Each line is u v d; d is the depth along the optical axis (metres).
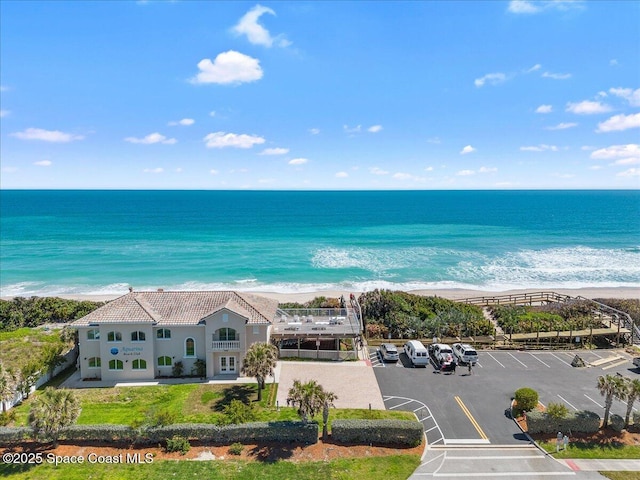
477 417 32.66
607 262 99.44
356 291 76.00
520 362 43.97
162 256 103.38
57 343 43.91
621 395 29.22
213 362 40.06
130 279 83.31
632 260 101.56
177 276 85.31
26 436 28.22
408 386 38.00
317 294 73.81
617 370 42.19
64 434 28.33
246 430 28.55
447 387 37.84
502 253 108.88
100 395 36.34
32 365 37.28
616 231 150.88
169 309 41.12
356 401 35.12
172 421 29.27
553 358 45.22
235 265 94.25
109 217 193.62
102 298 71.75
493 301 64.75
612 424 30.20
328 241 125.88
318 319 50.09
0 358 42.03
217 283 80.69
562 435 29.53
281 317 49.16
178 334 40.09
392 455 27.66
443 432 30.55
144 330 39.12
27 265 94.00
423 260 100.12
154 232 144.00
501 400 35.47
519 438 29.88
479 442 29.33
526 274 88.56
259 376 34.12
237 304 41.53
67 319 59.50
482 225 169.75
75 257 102.06
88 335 39.59
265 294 73.62
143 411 33.41
